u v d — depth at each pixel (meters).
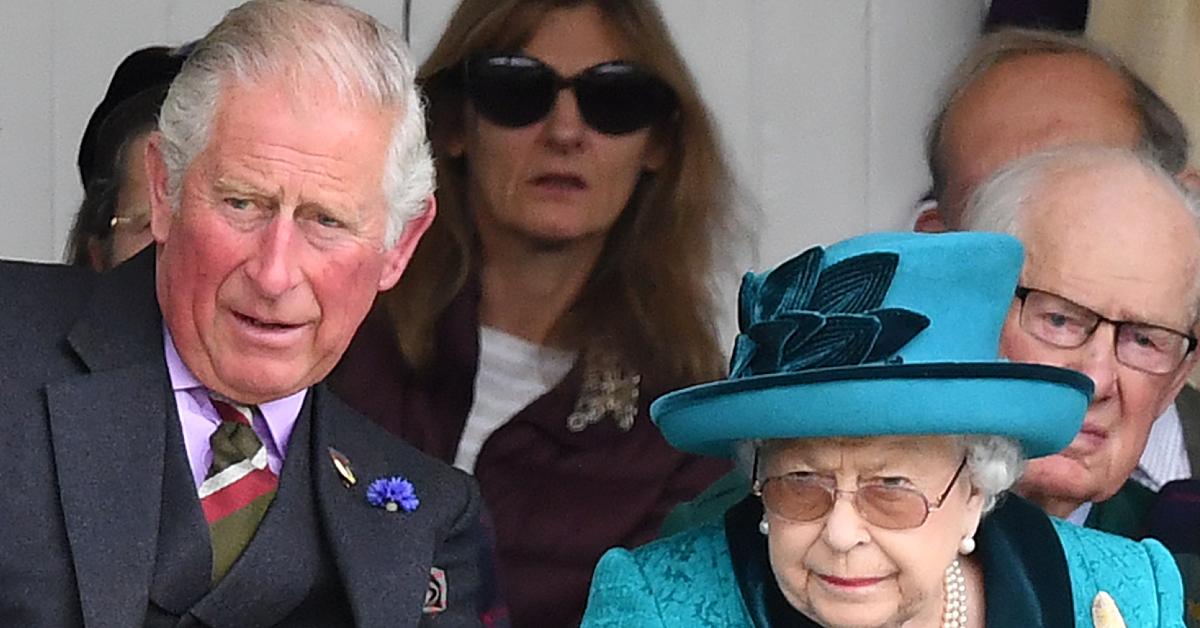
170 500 8.87
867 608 8.46
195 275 8.64
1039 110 12.26
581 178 12.33
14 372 8.84
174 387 9.09
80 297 9.26
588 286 12.47
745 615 9.05
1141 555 9.55
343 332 8.86
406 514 9.42
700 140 12.54
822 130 13.75
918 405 8.12
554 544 12.01
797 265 8.70
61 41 13.10
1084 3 13.44
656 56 12.38
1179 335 10.36
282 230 8.52
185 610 8.80
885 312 8.39
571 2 12.28
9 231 13.06
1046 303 10.30
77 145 13.14
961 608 9.07
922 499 8.34
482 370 12.38
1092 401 10.20
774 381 8.24
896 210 13.82
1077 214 10.30
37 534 8.54
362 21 8.88
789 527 8.53
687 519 11.21
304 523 9.17
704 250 12.62
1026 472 10.52
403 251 9.19
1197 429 12.64
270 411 9.30
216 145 8.50
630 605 9.18
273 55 8.55
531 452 12.18
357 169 8.60
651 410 9.05
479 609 9.92
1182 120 13.00
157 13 13.22
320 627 9.23
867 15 13.76
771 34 13.67
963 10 13.82
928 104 13.78
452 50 12.37
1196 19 13.36
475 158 12.38
